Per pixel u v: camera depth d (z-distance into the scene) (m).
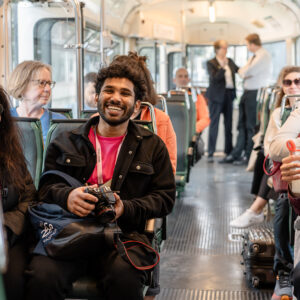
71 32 5.05
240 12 11.15
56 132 2.76
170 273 3.95
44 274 2.17
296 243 2.58
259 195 4.84
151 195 2.49
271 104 5.23
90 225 2.25
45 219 2.29
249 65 9.49
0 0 4.93
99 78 2.52
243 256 4.01
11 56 5.09
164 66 10.86
